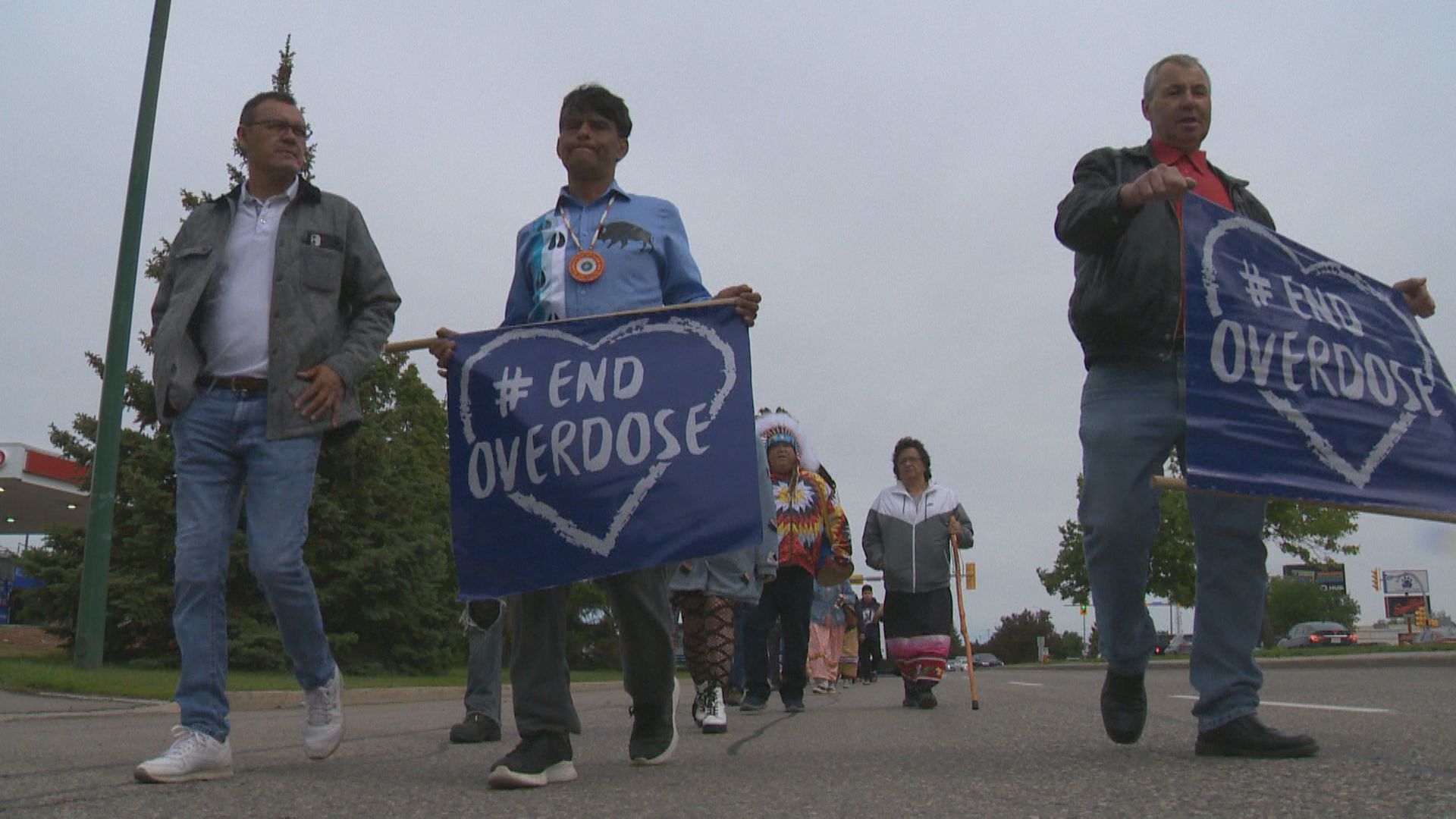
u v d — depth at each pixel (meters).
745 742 5.13
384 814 2.73
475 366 3.51
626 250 3.54
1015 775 3.20
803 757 4.08
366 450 20.53
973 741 4.67
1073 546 41.59
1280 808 2.48
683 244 3.63
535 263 3.62
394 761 4.23
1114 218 3.32
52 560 18.62
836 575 8.22
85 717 8.17
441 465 32.16
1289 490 3.28
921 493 8.42
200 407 3.67
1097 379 3.56
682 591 5.94
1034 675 21.28
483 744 5.19
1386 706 6.09
